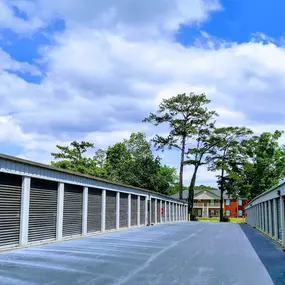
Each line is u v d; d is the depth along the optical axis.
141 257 10.19
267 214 19.88
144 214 27.98
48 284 6.57
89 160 46.66
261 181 48.81
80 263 8.92
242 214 70.12
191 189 50.28
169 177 77.88
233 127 49.03
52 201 14.34
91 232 18.16
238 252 11.71
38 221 13.21
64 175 15.18
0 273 7.49
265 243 14.95
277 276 7.69
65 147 46.53
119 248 12.27
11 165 11.48
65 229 15.36
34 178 12.98
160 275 7.57
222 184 51.62
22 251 11.11
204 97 47.88
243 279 7.34
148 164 52.44
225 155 50.44
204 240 15.83
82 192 17.22
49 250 11.41
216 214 71.38
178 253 11.20
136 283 6.76
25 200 12.30
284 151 49.69
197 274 7.75
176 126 47.97
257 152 49.81
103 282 6.80
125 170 52.25
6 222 11.39
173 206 39.53
